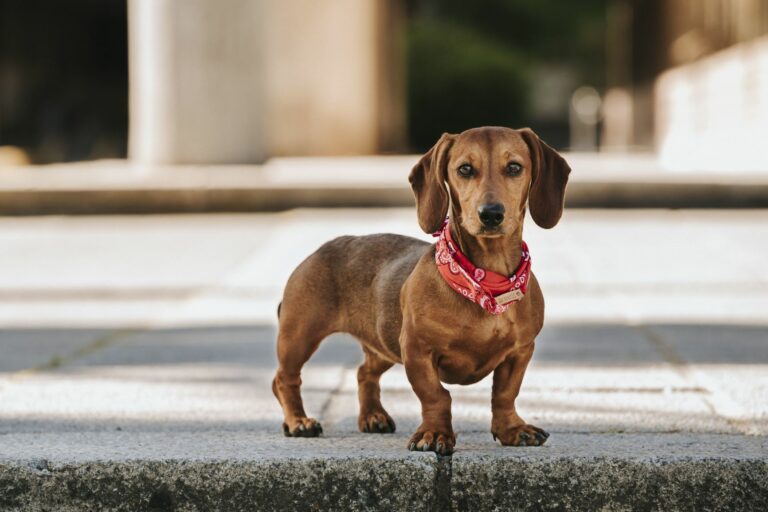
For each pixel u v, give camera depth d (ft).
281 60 86.38
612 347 24.25
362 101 87.81
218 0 57.47
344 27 86.48
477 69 114.52
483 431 17.11
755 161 72.23
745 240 43.06
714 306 29.53
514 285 14.87
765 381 20.38
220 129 57.98
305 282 17.03
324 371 22.33
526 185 15.15
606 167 77.30
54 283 35.40
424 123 114.62
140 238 47.03
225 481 14.67
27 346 25.43
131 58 62.75
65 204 54.49
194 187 54.08
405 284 15.67
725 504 14.44
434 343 15.12
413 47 115.34
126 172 65.57
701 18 93.25
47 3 131.03
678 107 102.47
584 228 47.93
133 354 24.27
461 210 14.89
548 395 19.69
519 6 185.37
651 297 31.09
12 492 14.75
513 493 14.60
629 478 14.51
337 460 14.66
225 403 19.35
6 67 125.70
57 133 123.65
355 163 78.54
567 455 14.69
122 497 14.74
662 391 19.86
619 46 152.76
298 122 86.89
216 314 29.55
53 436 16.34
